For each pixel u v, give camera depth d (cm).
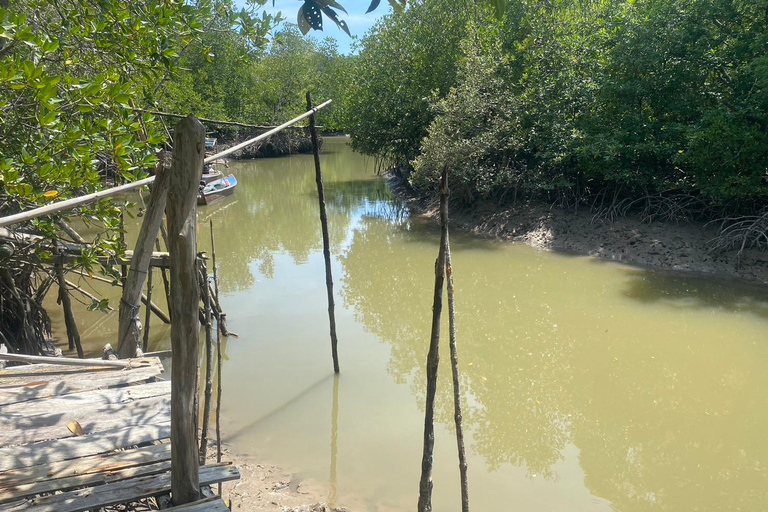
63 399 467
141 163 645
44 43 501
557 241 1562
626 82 1475
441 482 617
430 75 2183
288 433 699
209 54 808
